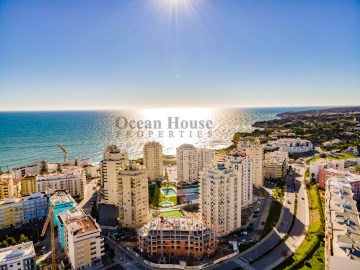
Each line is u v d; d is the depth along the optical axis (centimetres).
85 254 18162
